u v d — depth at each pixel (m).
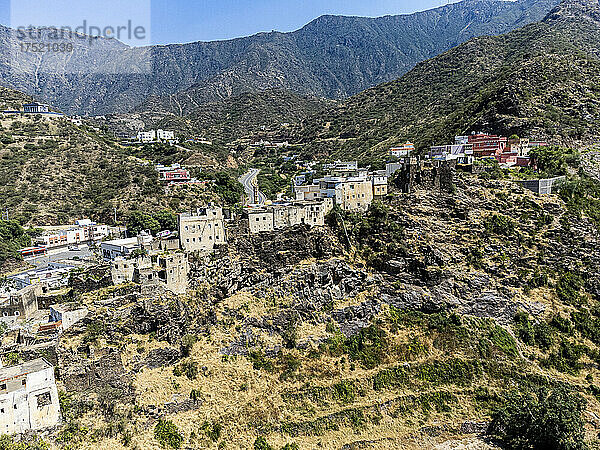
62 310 118.19
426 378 132.25
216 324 134.38
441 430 119.00
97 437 99.31
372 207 170.75
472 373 133.88
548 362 139.12
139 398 110.44
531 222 167.75
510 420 116.38
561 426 110.06
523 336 145.75
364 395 126.31
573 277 159.25
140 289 128.25
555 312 151.38
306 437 113.88
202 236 148.12
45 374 97.75
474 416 123.25
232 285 144.50
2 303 129.62
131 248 188.88
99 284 130.62
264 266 152.38
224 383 120.69
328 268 154.12
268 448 107.94
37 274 188.75
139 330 122.50
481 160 194.75
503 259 158.75
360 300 151.62
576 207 175.25
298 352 134.00
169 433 105.44
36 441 93.56
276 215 158.75
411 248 158.25
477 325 145.12
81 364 110.00
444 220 167.75
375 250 162.00
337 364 133.12
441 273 151.62
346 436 115.44
